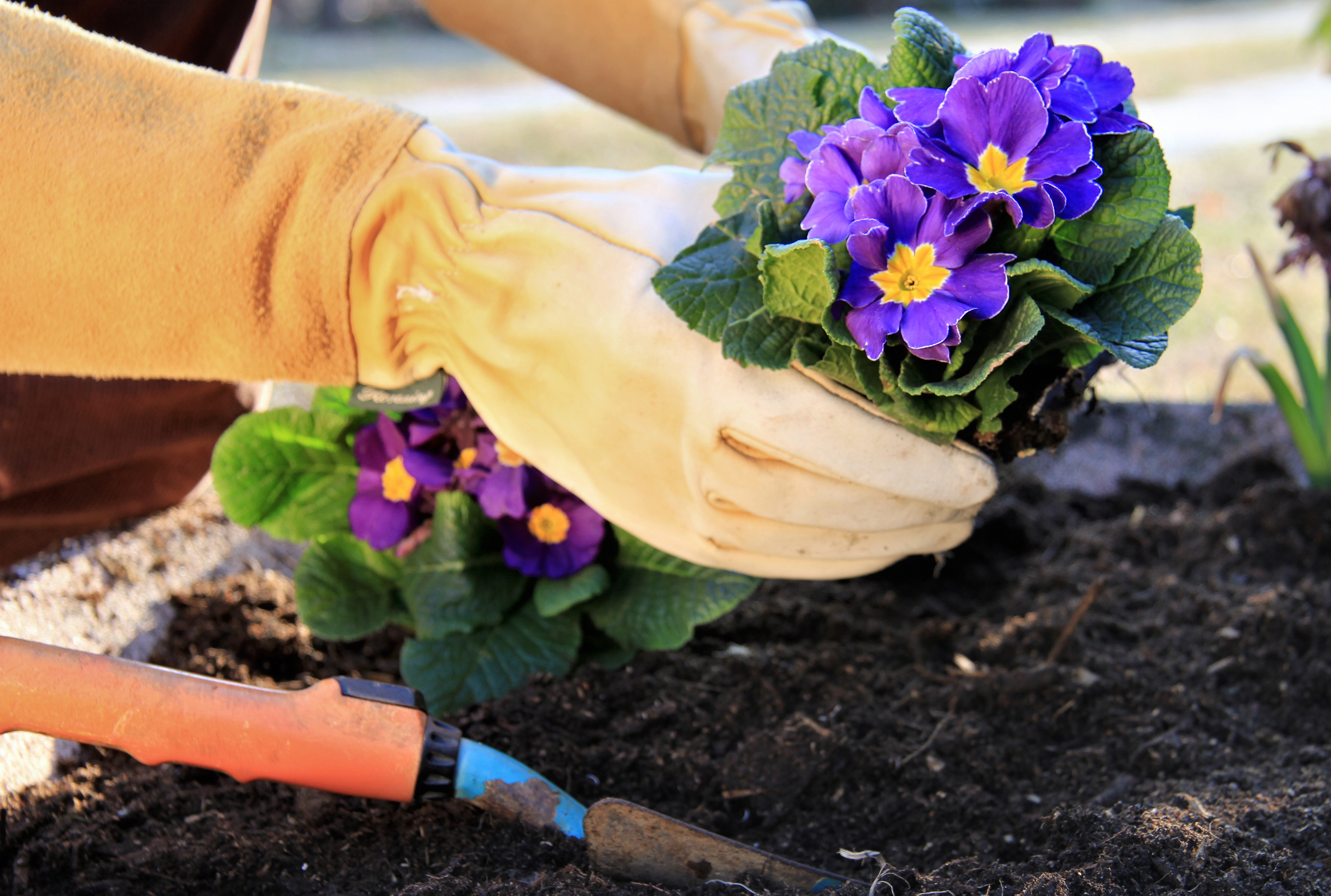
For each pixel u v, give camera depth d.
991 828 0.94
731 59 1.01
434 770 0.89
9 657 0.86
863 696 1.01
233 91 0.88
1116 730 0.99
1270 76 4.74
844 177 0.84
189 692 0.87
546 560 1.01
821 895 0.88
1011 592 1.11
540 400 0.88
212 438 1.11
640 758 0.97
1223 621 1.05
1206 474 1.32
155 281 0.86
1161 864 0.88
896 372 0.85
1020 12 8.23
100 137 0.85
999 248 0.84
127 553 1.09
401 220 0.88
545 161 3.46
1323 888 0.88
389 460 1.02
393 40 7.33
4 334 0.86
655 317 0.86
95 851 0.92
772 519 0.88
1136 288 0.85
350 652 1.06
